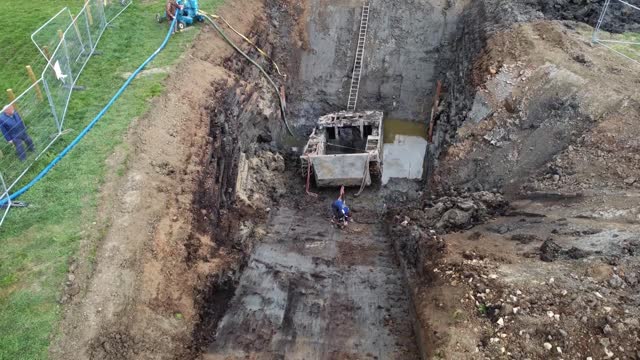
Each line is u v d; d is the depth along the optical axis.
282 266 12.94
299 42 21.77
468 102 16.27
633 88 13.66
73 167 10.87
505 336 8.30
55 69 12.07
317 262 13.23
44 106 11.83
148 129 12.12
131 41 15.96
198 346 9.72
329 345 10.34
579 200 11.38
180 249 10.39
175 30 16.62
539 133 13.97
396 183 17.34
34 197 10.11
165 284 9.58
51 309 8.20
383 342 10.42
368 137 17.39
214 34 16.94
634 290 8.38
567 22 17.34
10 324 7.93
